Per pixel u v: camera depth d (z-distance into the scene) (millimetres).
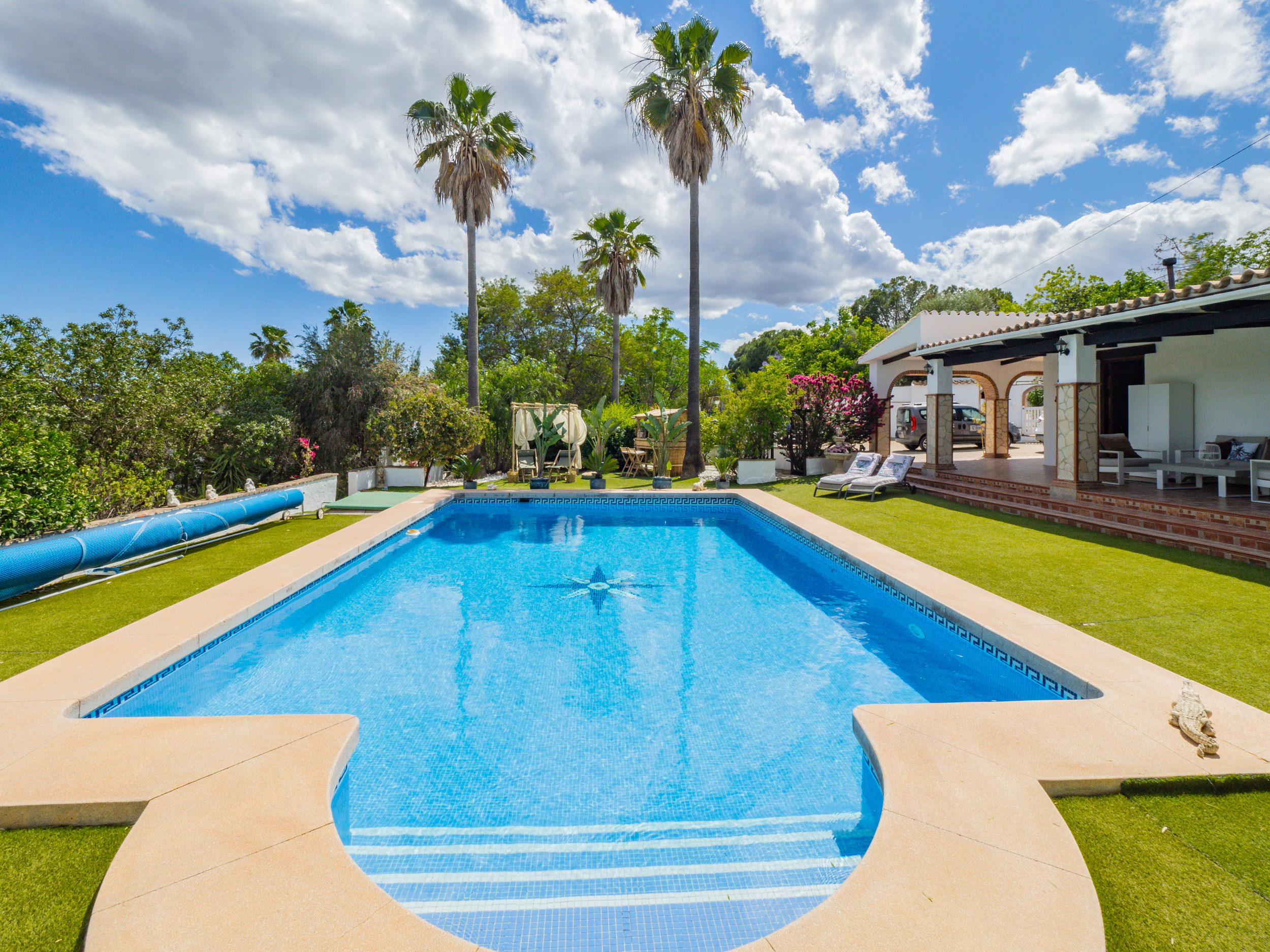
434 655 5453
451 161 17844
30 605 5879
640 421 19266
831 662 5270
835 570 7941
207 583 6680
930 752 2994
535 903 2559
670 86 16047
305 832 2451
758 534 10789
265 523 10602
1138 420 11680
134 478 9484
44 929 2072
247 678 4945
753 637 5887
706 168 16672
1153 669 4000
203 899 2105
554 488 15148
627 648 5613
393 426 15641
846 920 2002
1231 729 3205
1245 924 2021
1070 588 5969
